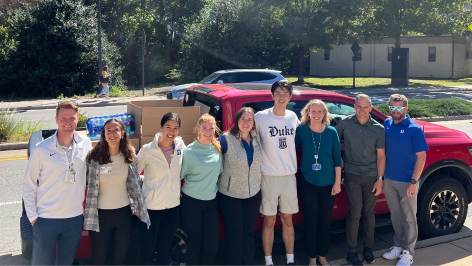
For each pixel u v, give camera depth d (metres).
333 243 6.18
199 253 4.90
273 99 5.29
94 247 4.42
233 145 4.82
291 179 5.04
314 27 33.38
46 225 4.03
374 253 5.59
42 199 4.04
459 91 29.94
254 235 5.16
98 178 4.24
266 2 34.41
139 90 31.66
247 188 4.84
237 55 35.50
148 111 5.34
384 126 5.42
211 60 35.69
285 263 5.51
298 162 5.30
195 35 35.81
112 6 38.50
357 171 5.22
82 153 4.16
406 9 33.53
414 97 26.41
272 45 36.16
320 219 5.16
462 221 6.29
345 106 5.98
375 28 33.78
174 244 5.16
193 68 36.16
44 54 28.36
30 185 4.06
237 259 4.91
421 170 5.18
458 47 40.81
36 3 29.61
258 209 4.98
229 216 4.89
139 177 4.56
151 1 41.09
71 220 4.11
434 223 6.12
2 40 28.45
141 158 4.65
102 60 29.80
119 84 31.62
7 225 6.77
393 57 33.62
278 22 35.72
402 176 5.26
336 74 46.50
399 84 33.56
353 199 5.28
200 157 4.74
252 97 5.48
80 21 29.28
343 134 5.32
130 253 4.76
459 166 6.20
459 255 5.52
